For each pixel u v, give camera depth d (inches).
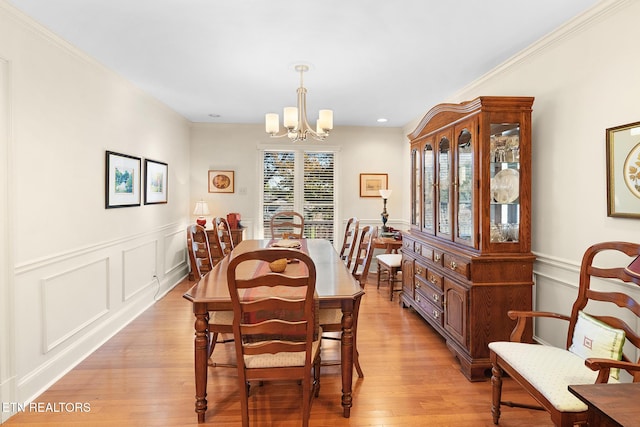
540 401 62.4
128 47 104.9
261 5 82.2
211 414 79.8
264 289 80.4
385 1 80.5
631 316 78.0
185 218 210.4
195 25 91.7
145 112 154.6
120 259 133.0
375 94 153.9
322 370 101.9
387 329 130.6
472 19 88.7
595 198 85.3
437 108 120.6
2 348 79.0
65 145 100.8
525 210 96.6
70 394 87.7
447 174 117.4
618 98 79.0
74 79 105.0
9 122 80.7
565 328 95.4
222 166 219.6
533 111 105.9
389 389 90.2
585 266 75.7
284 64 119.1
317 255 121.4
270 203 224.2
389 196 225.0
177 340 120.1
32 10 83.0
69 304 102.3
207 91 150.5
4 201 79.6
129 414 79.7
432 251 122.1
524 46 104.8
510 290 95.9
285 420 78.1
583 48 87.8
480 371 94.6
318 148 223.6
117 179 129.7
